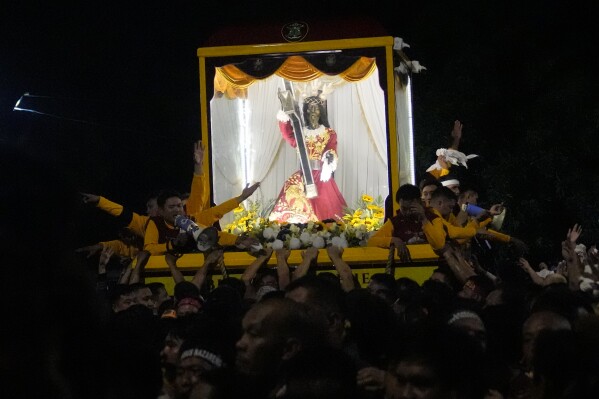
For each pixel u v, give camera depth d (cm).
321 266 1284
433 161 2105
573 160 2056
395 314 643
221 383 475
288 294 545
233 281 1004
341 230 1326
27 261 252
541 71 2088
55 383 254
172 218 1234
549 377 463
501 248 2025
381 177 1512
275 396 408
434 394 417
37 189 254
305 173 1524
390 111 1398
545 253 2167
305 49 1412
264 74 1452
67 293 259
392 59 1405
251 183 1514
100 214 2102
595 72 2108
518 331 607
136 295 967
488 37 2141
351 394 381
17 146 260
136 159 2452
